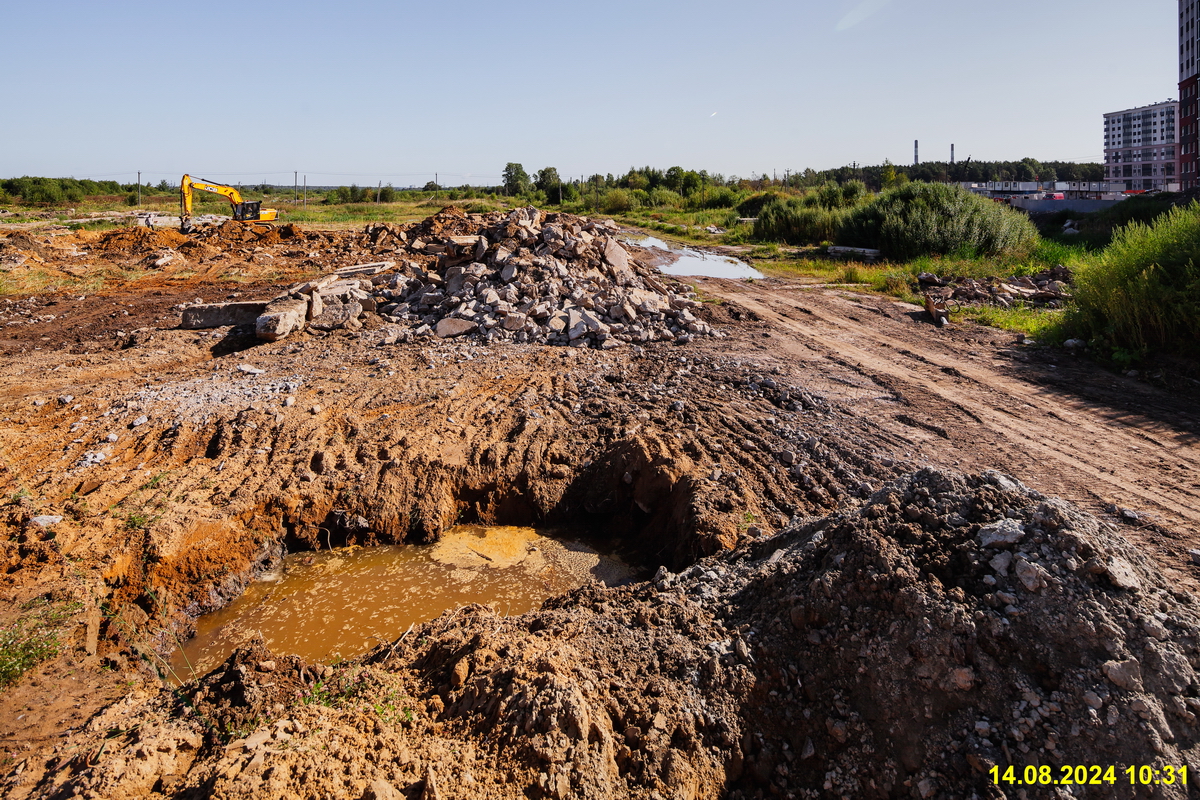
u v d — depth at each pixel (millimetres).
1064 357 11898
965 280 17969
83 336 13438
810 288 19047
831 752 3854
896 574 4109
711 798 3746
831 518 5211
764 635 4367
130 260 21672
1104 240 25375
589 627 4652
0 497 7168
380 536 7715
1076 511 4410
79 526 6688
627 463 8133
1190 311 10594
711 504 6965
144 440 8594
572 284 14266
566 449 8586
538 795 3365
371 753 3576
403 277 15625
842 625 4152
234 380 10484
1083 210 35969
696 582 5250
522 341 12773
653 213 46969
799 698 4066
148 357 11688
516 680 3922
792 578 4598
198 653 6102
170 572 6586
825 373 11211
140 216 35438
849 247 26625
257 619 6523
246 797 3133
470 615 5480
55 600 5625
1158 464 7727
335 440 8664
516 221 15844
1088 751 3391
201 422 8977
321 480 7914
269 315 12453
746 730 3990
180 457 8305
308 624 6445
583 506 8141
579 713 3643
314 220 36781
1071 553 3980
